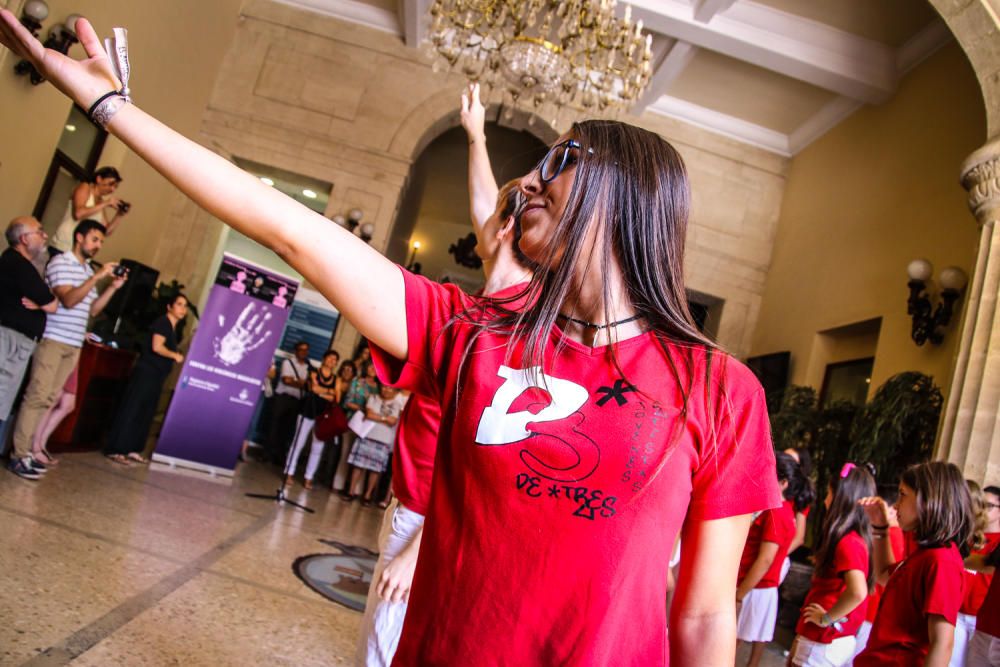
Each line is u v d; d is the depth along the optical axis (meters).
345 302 0.86
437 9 6.36
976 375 4.72
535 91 6.58
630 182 0.91
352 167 10.37
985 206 5.00
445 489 0.86
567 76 6.54
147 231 9.14
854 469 3.30
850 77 8.49
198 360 7.23
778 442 7.99
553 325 0.89
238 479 7.45
